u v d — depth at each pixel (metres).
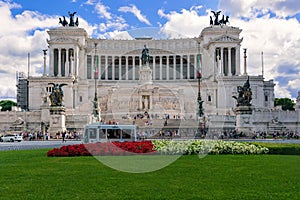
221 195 17.69
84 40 155.75
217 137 71.06
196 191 18.55
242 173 24.17
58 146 56.00
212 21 162.25
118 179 21.81
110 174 23.62
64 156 35.19
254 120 100.94
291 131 96.62
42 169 25.91
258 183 20.73
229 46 150.50
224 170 25.45
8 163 29.66
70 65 150.88
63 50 154.38
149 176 22.89
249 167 27.06
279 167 27.16
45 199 16.89
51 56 151.00
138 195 17.66
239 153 38.31
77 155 35.44
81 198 17.06
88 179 21.81
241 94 84.69
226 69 155.88
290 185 20.19
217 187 19.56
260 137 83.19
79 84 127.62
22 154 38.53
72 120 87.00
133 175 23.25
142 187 19.48
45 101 104.81
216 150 37.94
